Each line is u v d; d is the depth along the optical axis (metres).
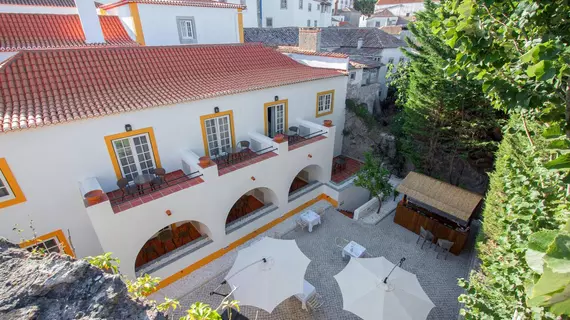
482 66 4.30
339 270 13.07
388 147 22.22
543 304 2.01
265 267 10.14
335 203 17.66
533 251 2.49
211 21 20.95
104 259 5.54
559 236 1.97
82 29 17.92
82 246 11.16
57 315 3.08
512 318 5.47
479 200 13.62
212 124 13.54
